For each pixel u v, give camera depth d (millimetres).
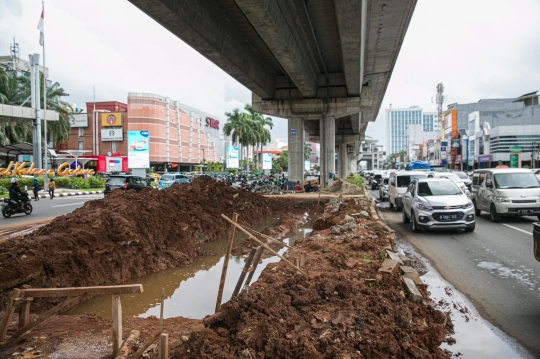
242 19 16734
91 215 9516
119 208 10562
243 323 4445
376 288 5883
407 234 12352
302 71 20578
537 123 69312
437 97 111500
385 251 8195
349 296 5359
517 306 5930
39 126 36125
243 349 3924
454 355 4488
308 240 10094
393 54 23641
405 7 16953
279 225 16297
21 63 71500
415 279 6785
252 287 5715
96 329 5016
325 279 5812
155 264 9531
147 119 68125
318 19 17312
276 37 14953
